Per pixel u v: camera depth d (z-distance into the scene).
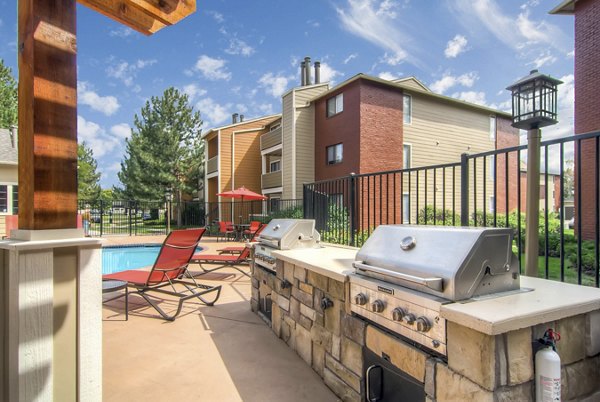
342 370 2.01
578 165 1.87
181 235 3.73
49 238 1.60
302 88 14.12
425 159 13.44
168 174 19.84
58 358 1.62
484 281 1.41
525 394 1.22
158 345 2.79
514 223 7.23
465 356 1.23
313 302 2.37
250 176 18.11
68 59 1.67
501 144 15.56
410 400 1.55
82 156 29.33
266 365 2.45
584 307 1.35
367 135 12.05
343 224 4.06
